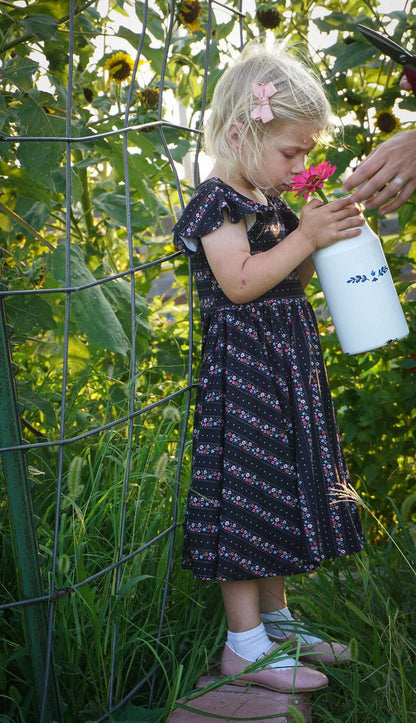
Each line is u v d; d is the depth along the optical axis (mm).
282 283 1561
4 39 1854
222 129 1531
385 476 2295
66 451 1862
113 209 2328
